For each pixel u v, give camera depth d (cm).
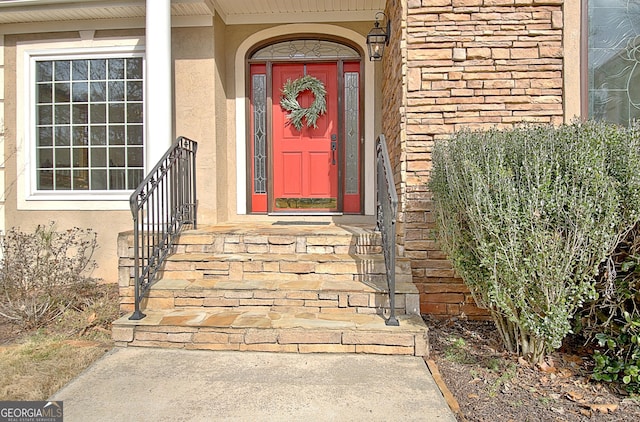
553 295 273
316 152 576
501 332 320
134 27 526
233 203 562
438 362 305
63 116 551
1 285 423
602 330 300
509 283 278
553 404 249
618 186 264
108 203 533
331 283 368
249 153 571
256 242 409
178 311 352
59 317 402
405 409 235
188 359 300
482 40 396
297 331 310
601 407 242
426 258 401
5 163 550
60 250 462
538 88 396
